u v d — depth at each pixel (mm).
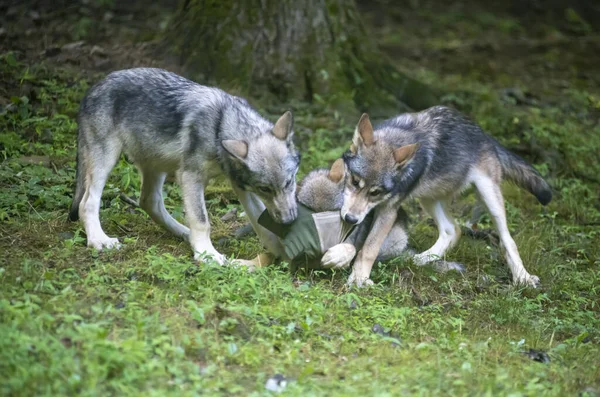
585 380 8508
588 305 11375
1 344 7098
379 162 10648
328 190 10875
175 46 18219
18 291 8719
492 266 12438
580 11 33188
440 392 7711
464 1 33250
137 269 9867
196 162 10602
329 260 10414
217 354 8016
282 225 10469
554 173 16953
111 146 10875
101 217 11883
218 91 11039
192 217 10688
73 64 17703
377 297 10203
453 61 25500
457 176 11961
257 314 9023
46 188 12438
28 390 6680
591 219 15250
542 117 20203
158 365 7387
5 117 14789
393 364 8391
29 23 19766
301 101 17531
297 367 8078
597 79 25594
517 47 27812
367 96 18031
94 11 21984
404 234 11906
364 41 18844
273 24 17828
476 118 18766
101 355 7258
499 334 9781
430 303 10672
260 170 10148
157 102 10773
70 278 9336
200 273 9711
